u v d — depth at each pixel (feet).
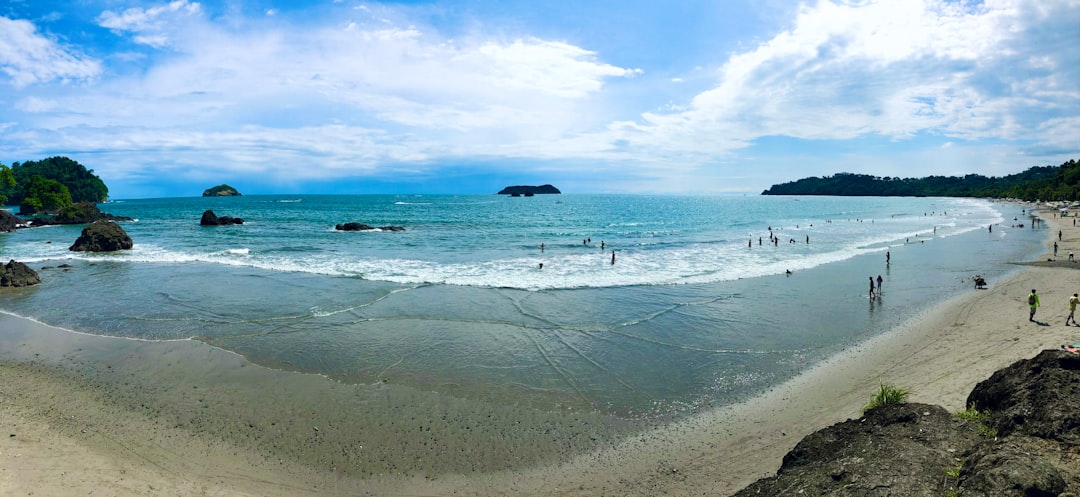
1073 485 18.37
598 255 127.03
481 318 64.59
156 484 29.73
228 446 34.40
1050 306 65.98
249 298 74.90
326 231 196.44
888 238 168.14
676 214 333.21
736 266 107.86
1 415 37.24
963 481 19.57
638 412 39.75
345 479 31.09
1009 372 27.02
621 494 29.63
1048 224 209.87
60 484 28.63
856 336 57.57
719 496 28.78
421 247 143.74
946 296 76.48
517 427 37.29
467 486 30.60
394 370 47.32
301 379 45.16
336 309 68.64
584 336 57.72
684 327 61.46
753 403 41.04
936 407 26.32
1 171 248.11
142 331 58.75
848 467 22.22
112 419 37.76
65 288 83.10
